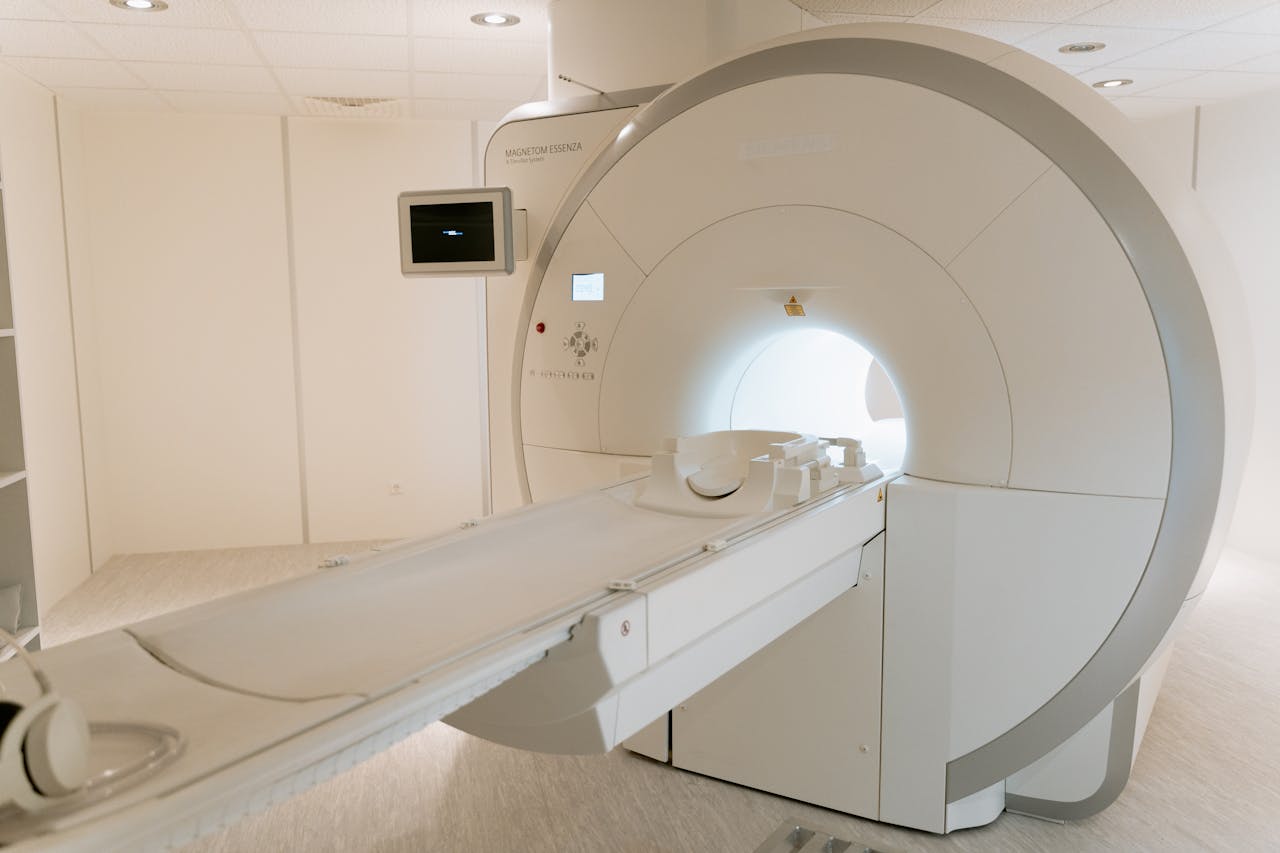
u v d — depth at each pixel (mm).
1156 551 1933
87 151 4457
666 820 2240
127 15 3057
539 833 2188
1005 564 2041
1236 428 1940
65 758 778
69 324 4215
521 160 2861
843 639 2205
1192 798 2293
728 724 2387
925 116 2033
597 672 1234
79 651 1172
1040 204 1937
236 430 4746
